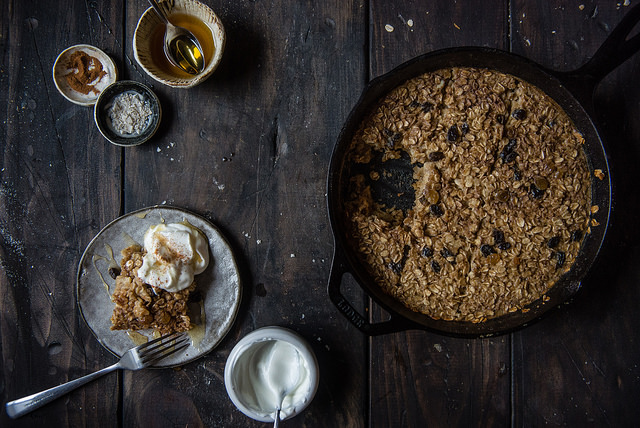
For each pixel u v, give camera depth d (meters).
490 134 0.63
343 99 0.68
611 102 0.67
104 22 0.68
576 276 0.63
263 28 0.68
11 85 0.68
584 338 0.67
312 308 0.68
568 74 0.60
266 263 0.68
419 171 0.65
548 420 0.67
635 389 0.66
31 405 0.66
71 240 0.69
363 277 0.64
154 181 0.68
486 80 0.63
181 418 0.68
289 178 0.68
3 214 0.69
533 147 0.63
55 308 0.68
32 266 0.69
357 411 0.67
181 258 0.64
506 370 0.67
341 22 0.68
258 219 0.68
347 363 0.67
